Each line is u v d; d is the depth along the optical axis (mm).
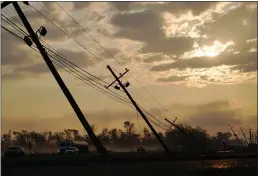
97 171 22016
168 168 22906
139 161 29031
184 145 77875
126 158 30656
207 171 22969
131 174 21594
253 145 59031
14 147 55375
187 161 30922
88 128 32094
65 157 33344
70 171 21984
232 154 44312
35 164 24938
